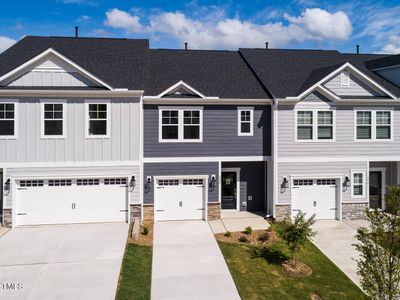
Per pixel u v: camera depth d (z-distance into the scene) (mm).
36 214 15828
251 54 22047
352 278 11055
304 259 12477
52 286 10109
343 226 16516
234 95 17406
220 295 9781
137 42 20703
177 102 16844
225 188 18781
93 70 16984
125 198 16359
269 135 17625
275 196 17078
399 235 7969
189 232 15289
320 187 17547
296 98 16688
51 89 15297
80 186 16078
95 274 10938
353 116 17422
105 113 15875
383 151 17719
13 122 15273
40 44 19219
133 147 16125
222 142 17344
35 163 15484
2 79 15008
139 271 11227
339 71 17375
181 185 17203
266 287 10320
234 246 13602
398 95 18031
